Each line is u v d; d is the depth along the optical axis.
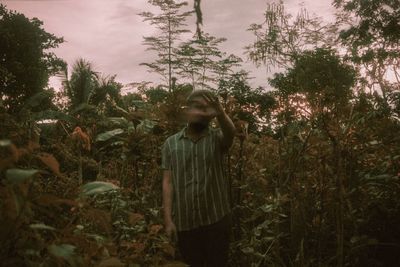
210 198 2.77
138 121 3.75
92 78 16.34
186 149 2.82
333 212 3.46
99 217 1.68
